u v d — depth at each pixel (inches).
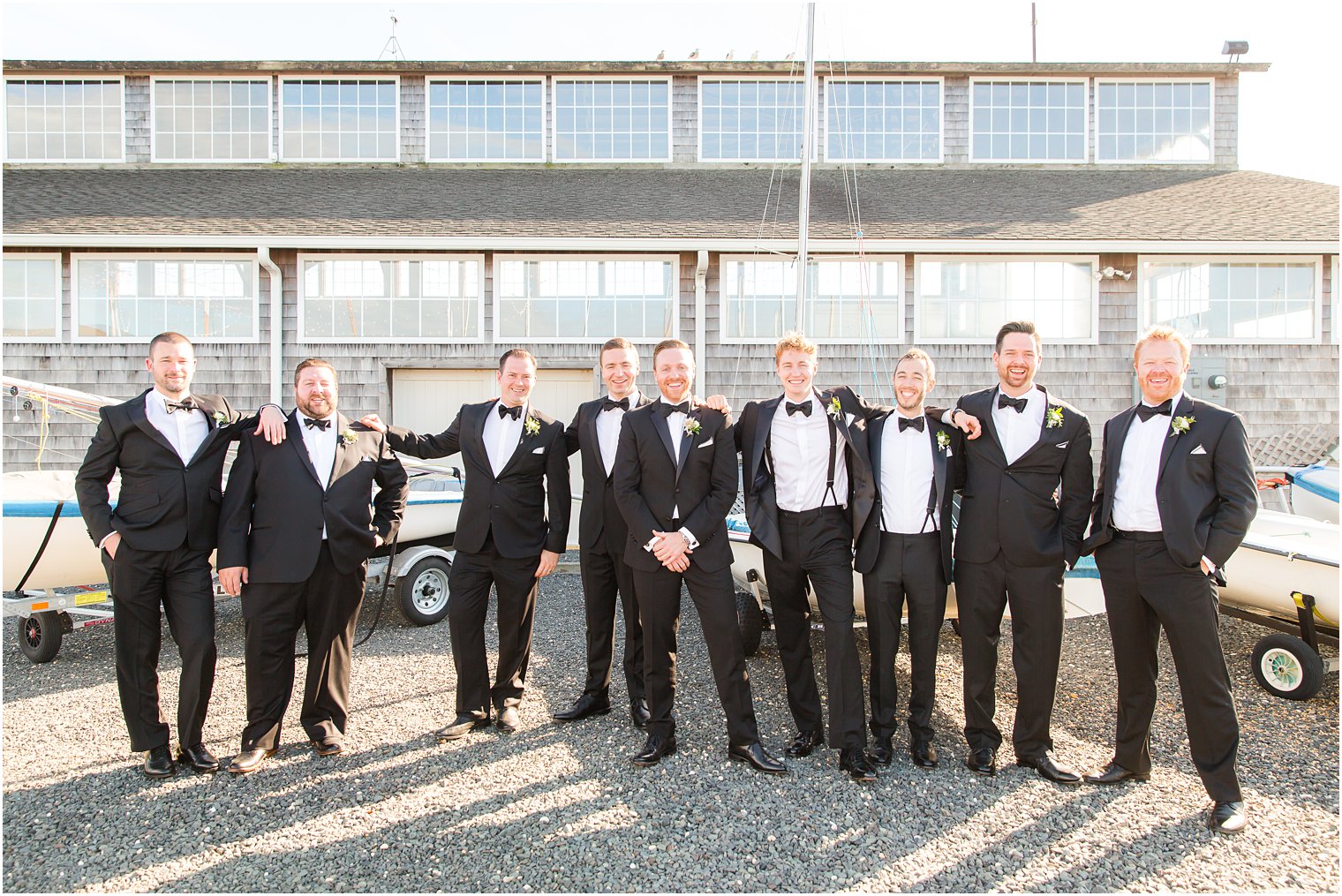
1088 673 175.3
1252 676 172.1
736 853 101.5
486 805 113.3
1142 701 118.1
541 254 316.8
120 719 147.1
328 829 106.9
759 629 182.4
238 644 196.2
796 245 297.4
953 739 137.3
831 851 101.8
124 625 122.2
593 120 404.8
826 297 321.1
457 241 295.9
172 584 124.0
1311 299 315.9
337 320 316.5
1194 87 406.9
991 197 356.2
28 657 183.6
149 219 307.4
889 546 126.4
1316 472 231.5
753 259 318.3
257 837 104.9
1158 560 113.3
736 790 117.5
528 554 140.7
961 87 405.7
